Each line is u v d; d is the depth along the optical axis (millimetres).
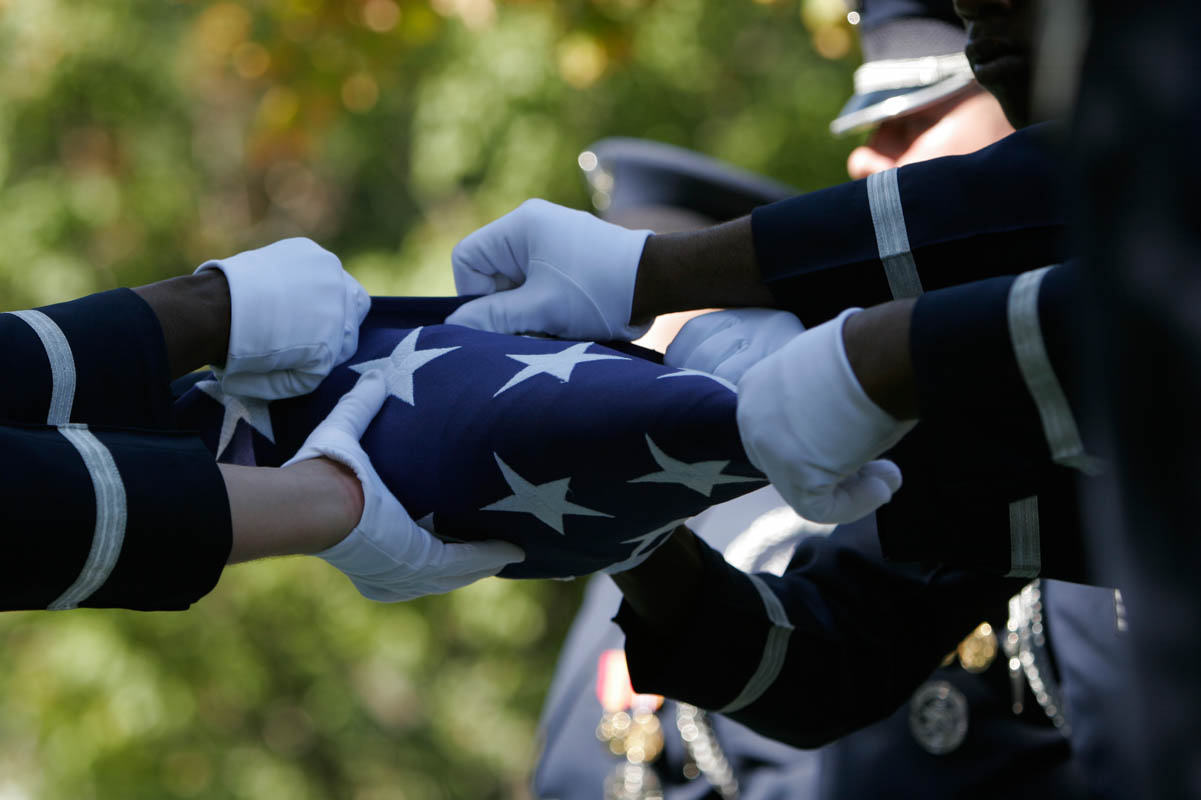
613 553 3309
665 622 4270
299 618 17047
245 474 2883
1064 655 5023
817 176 16000
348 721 17781
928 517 3152
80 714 15609
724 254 3250
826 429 2607
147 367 2986
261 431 3326
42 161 17906
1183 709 1511
